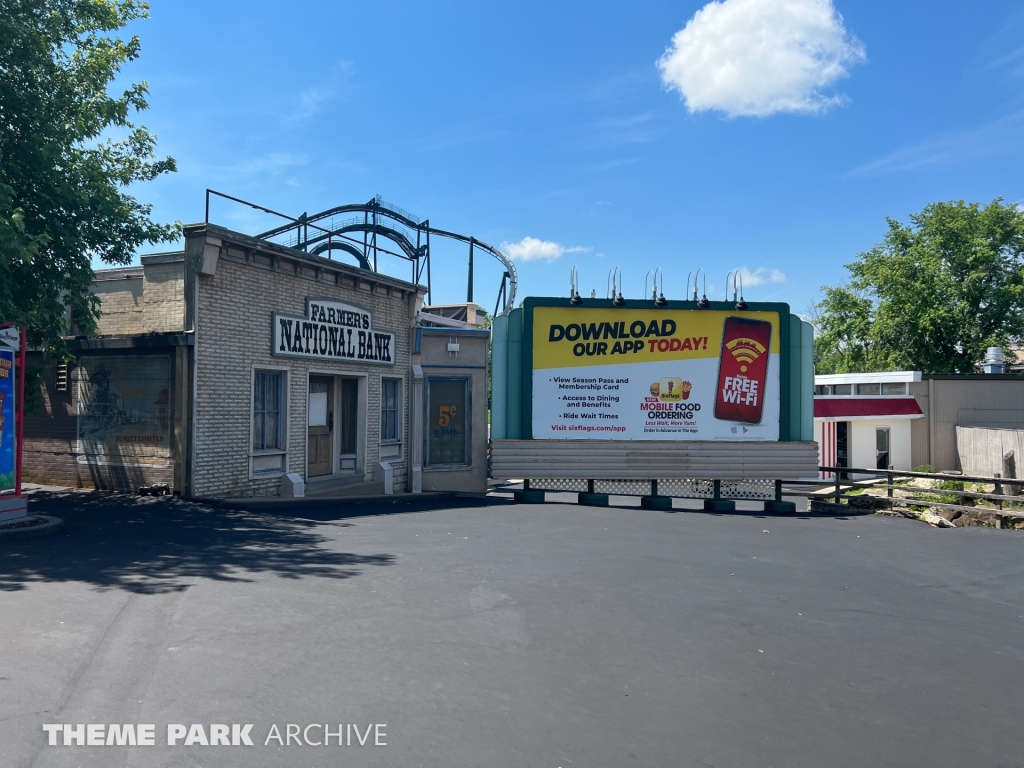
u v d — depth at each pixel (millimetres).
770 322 16969
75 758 3773
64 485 14570
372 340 18031
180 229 14125
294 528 11195
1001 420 29656
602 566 9305
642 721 4691
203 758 3855
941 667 6098
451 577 8273
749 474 16578
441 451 19594
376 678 5113
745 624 7039
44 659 5078
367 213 45094
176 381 13117
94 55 13695
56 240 12562
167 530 10359
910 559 11078
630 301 16719
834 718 4926
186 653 5348
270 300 14844
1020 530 14406
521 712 4707
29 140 12250
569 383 16625
